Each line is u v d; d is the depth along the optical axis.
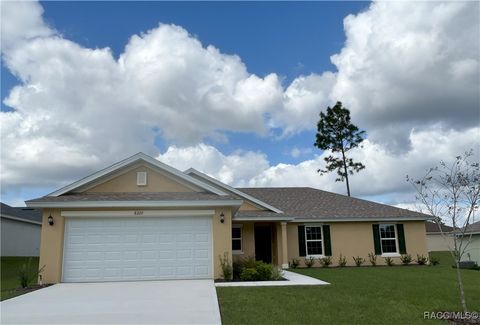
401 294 11.02
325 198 26.84
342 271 19.06
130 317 8.02
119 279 13.95
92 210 14.22
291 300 9.88
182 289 11.70
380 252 23.50
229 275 14.12
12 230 27.52
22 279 13.13
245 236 22.47
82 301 9.84
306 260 22.78
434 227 42.78
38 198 14.34
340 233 23.66
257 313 8.34
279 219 21.67
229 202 14.69
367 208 24.91
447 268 20.73
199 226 14.73
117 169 15.90
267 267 14.74
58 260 13.74
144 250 14.27
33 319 7.92
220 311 8.57
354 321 7.70
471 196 9.38
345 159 44.44
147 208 14.45
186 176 16.06
